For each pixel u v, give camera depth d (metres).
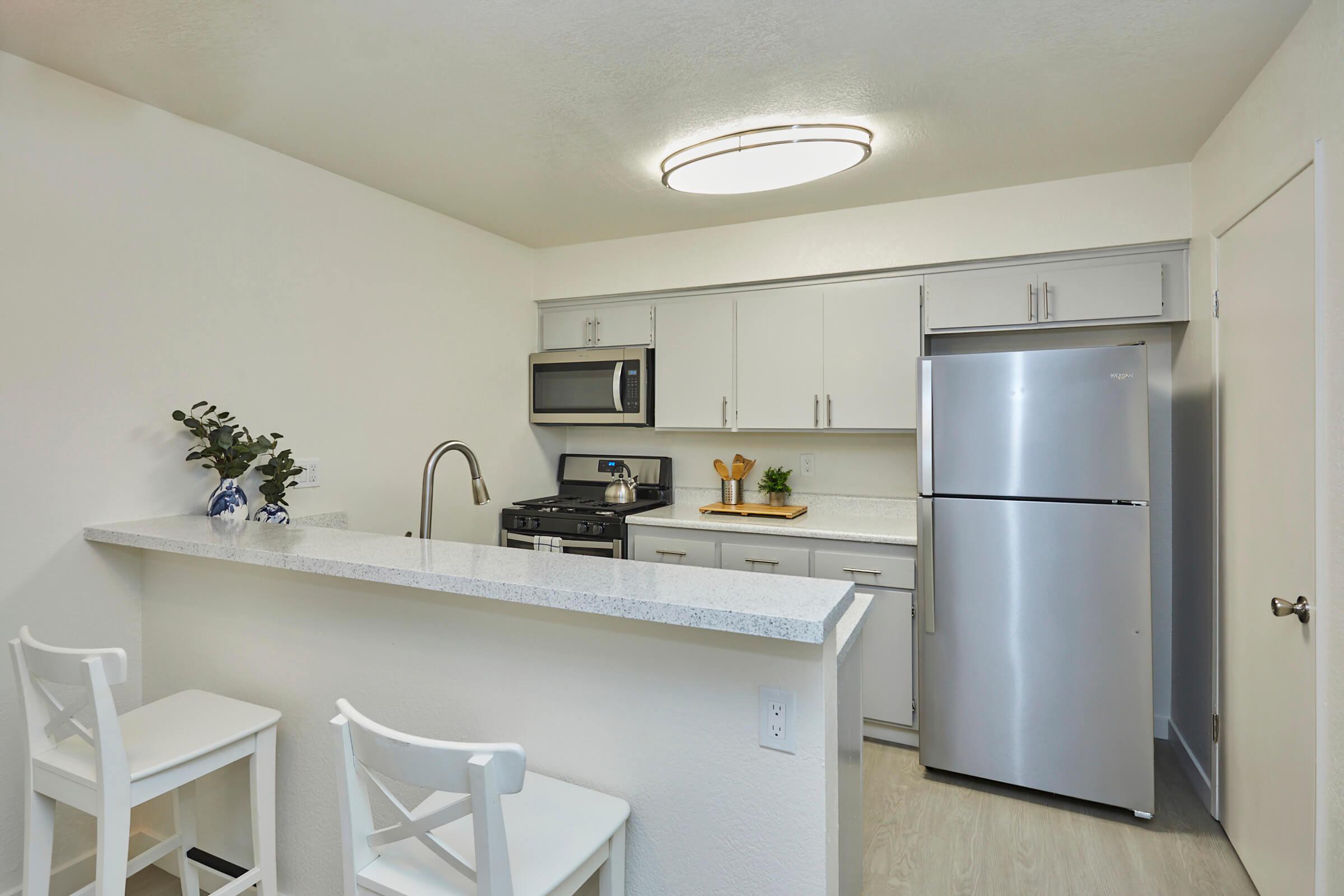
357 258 2.87
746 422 3.46
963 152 2.53
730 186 2.69
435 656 1.65
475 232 3.49
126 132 2.13
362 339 2.89
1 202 1.87
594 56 1.90
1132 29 1.77
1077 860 2.16
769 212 3.24
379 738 1.10
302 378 2.65
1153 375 3.04
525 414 3.88
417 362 3.16
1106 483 2.37
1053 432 2.43
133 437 2.16
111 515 2.11
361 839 1.20
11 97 1.88
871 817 2.41
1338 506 1.54
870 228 3.14
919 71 1.98
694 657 1.37
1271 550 1.90
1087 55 1.89
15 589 1.92
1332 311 1.56
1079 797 2.43
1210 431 2.43
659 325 3.65
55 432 1.99
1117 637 2.37
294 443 2.63
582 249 3.79
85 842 2.09
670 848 1.40
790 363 3.37
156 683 2.15
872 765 2.80
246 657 1.95
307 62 1.93
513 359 3.78
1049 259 2.89
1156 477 3.04
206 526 2.09
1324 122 1.59
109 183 2.09
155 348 2.21
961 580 2.58
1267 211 1.92
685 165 2.50
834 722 1.32
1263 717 1.96
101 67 1.95
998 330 3.01
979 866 2.14
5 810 1.92
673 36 1.81
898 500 3.49
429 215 3.21
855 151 2.35
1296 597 1.74
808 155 2.39
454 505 3.37
